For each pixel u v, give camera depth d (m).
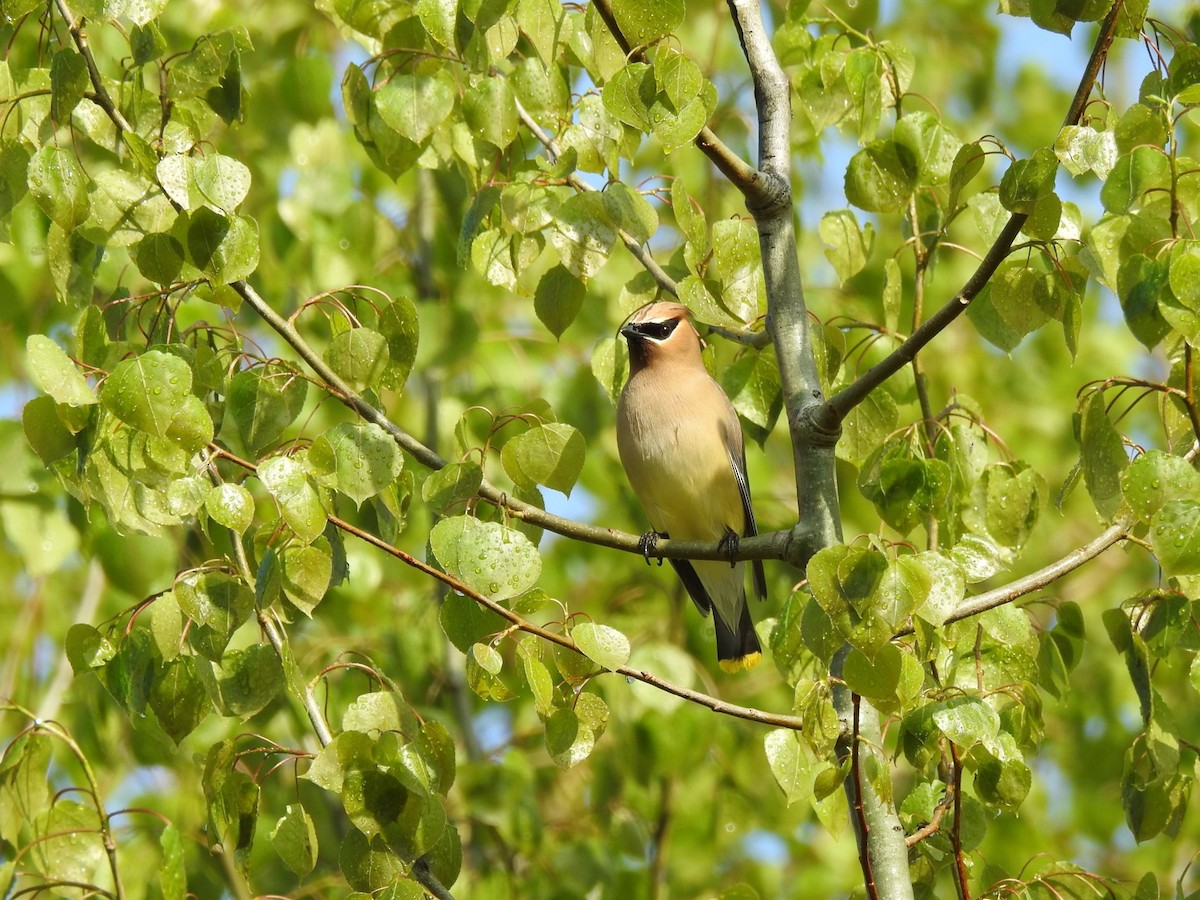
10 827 7.62
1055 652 8.32
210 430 6.48
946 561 6.63
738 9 8.87
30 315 13.33
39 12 8.45
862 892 7.53
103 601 13.45
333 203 12.94
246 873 6.91
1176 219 6.84
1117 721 15.74
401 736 6.91
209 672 6.82
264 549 6.93
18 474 10.62
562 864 11.97
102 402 6.42
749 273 8.26
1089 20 7.44
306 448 7.20
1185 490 6.53
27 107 7.85
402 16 8.73
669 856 12.73
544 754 13.69
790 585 13.51
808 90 9.51
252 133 13.98
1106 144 7.00
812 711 6.69
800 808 12.77
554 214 7.89
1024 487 8.64
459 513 7.38
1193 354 7.23
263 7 14.19
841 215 9.52
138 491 7.06
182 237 7.26
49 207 7.11
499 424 7.69
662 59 7.43
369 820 6.67
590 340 14.81
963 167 7.56
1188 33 8.72
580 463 7.52
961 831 7.82
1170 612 7.48
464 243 8.41
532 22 8.36
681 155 14.61
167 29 13.96
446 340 12.93
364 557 12.84
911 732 6.84
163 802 12.10
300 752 7.02
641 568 14.73
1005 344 8.85
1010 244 7.05
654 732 11.78
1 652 14.01
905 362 7.58
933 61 16.61
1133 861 16.48
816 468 8.20
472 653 6.71
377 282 12.84
